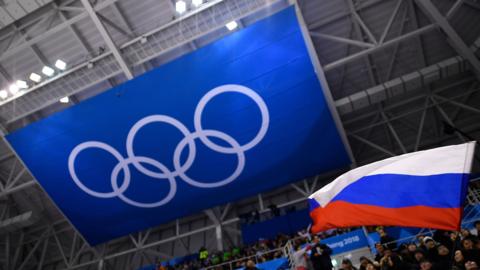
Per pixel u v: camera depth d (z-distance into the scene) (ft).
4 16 51.16
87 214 62.03
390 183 12.90
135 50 49.80
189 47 53.26
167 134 52.85
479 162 57.77
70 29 52.85
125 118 52.37
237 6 46.21
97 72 51.96
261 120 50.78
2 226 65.41
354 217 13.29
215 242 67.51
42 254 73.72
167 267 56.75
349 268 23.70
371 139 61.87
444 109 59.21
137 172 56.24
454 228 10.27
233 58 47.80
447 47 52.03
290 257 35.83
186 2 49.39
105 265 72.69
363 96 49.29
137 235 74.18
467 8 45.57
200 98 50.14
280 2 48.75
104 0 48.78
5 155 65.10
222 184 56.85
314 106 49.44
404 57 53.72
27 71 56.75
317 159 53.88
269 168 54.80
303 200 64.85
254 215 60.90
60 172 57.67
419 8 49.19
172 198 58.95
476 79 55.47
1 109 55.47
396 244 31.58
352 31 52.06
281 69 47.55
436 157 12.23
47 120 54.24
